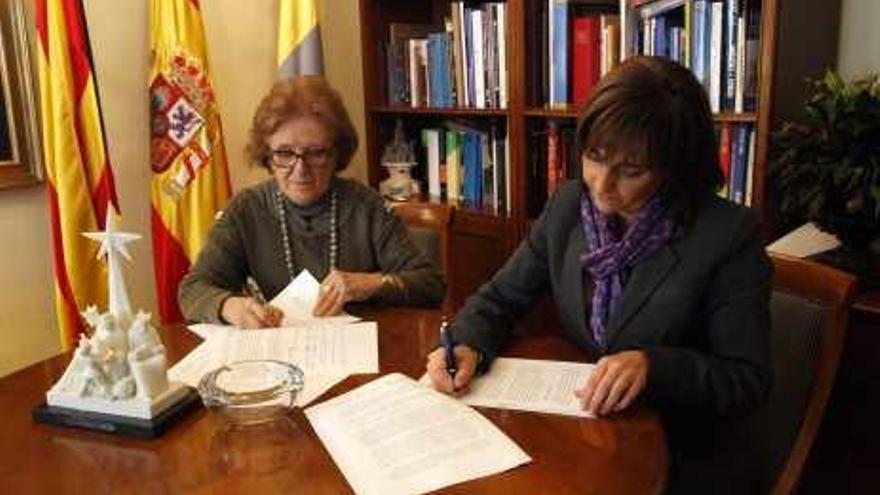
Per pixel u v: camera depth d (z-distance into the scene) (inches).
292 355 50.6
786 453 49.7
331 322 57.1
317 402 43.6
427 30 110.2
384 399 42.7
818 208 65.7
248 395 42.1
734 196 77.5
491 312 52.6
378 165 111.8
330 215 66.9
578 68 89.0
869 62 81.0
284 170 63.2
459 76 100.2
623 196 45.1
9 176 79.1
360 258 67.4
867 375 64.5
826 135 64.1
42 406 42.6
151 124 89.4
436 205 77.5
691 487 45.0
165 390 42.0
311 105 62.6
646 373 42.8
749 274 46.0
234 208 67.1
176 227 90.6
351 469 36.0
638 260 48.2
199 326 57.4
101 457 38.3
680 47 78.5
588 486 34.3
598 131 43.2
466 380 45.0
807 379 49.1
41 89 78.3
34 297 84.4
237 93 105.0
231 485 35.2
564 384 45.2
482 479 34.9
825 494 69.0
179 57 89.0
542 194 96.3
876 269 67.5
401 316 59.3
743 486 47.3
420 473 35.4
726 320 45.9
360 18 107.0
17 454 38.7
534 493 33.8
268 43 107.9
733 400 43.8
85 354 41.4
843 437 67.1
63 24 77.8
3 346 82.4
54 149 78.9
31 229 82.9
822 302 48.8
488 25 95.1
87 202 80.5
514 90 92.4
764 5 69.8
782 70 72.2
